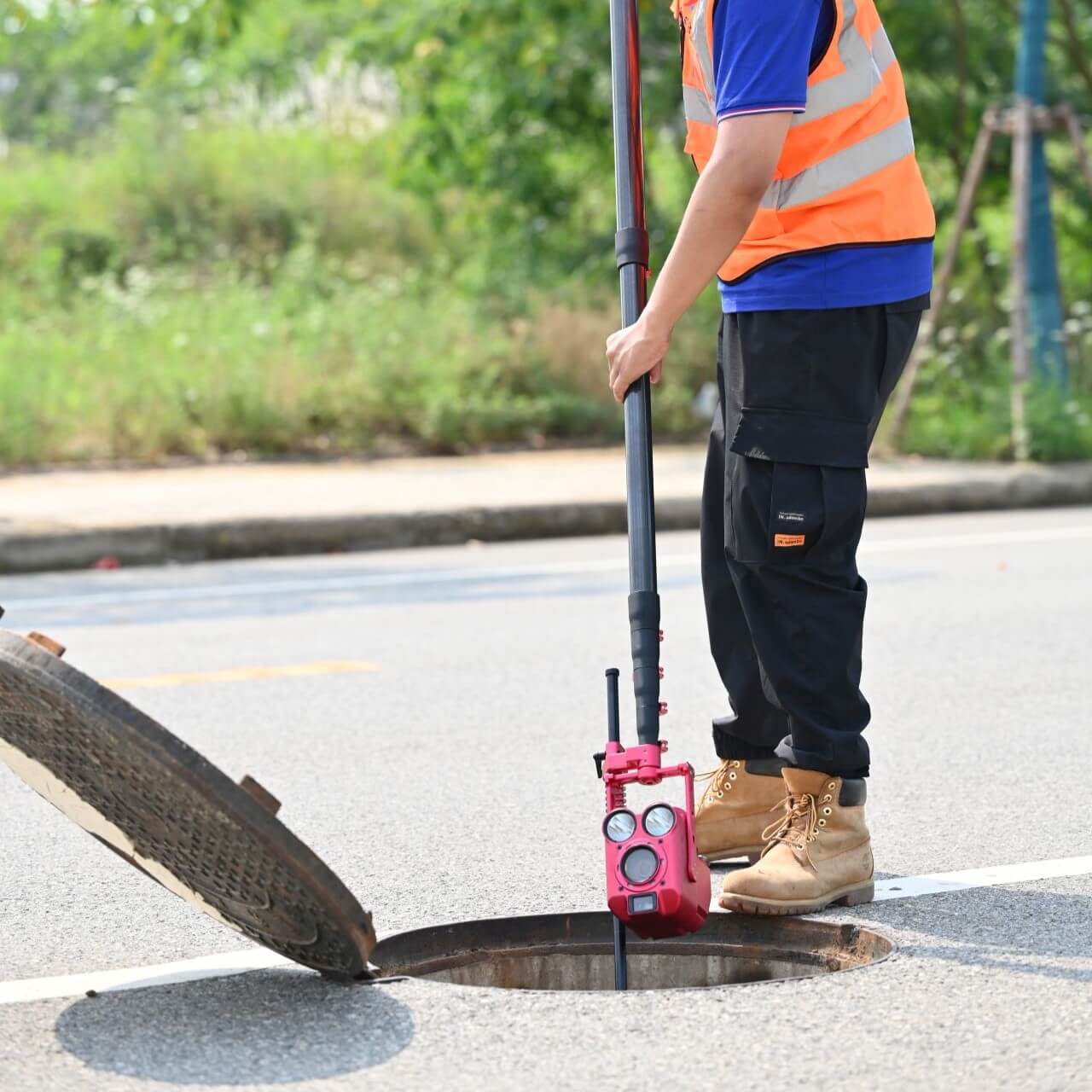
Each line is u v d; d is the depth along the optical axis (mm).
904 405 23688
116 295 27156
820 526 5660
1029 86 23688
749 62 5395
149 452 23000
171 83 37656
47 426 22688
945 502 20469
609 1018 4711
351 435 24047
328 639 12164
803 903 5719
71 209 31984
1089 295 31406
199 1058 4488
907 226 5738
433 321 27125
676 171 31266
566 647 11695
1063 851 6664
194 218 31969
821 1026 4625
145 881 6457
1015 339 23281
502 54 28984
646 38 28844
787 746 5891
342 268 30625
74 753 4449
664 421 25844
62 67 50562
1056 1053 4438
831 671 5793
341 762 8477
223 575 15906
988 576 14578
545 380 26047
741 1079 4266
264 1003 4906
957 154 29703
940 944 5406
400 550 17609
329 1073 4359
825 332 5609
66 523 16891
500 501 18656
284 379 24219
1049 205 24188
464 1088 4242
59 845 7012
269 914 4734
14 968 5387
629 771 5125
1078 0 30453
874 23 5773
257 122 36469
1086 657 10930
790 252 5621
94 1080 4352
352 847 6902
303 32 36344
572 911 5875
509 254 30391
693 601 13570
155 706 9930
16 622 13180
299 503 18375
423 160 30906
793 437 5641
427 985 5027
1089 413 23703
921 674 10469
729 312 5773
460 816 7391
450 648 11719
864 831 5926
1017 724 9086
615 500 18875
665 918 4957
